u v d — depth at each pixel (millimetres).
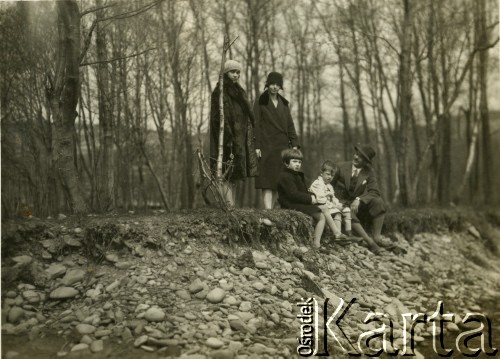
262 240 5246
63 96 5363
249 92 12039
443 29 11258
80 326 3660
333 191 6336
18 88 5457
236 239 5004
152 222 4777
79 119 7473
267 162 6035
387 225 7301
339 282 5367
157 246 4570
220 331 3830
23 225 4465
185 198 9969
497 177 12617
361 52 12336
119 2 6531
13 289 4016
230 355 3523
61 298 4035
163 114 8781
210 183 5203
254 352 3635
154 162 9977
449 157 12703
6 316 3732
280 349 3781
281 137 6148
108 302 3957
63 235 4570
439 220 8641
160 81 8617
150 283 4219
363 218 6844
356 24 11492
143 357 3416
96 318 3779
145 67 8055
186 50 9211
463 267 7441
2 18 5379
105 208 6309
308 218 5805
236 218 5055
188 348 3561
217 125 5633
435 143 12062
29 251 4352
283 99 6406
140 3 6945
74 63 5320
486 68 12156
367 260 6137
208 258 4672
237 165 5629
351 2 11406
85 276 4312
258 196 11953
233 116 5668
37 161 5434
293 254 5336
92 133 6922
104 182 6672
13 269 4121
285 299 4547
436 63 11875
